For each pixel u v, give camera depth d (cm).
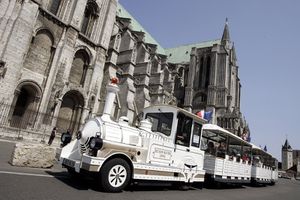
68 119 2927
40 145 1111
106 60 3722
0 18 2238
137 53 5362
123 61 4431
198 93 6519
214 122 5800
